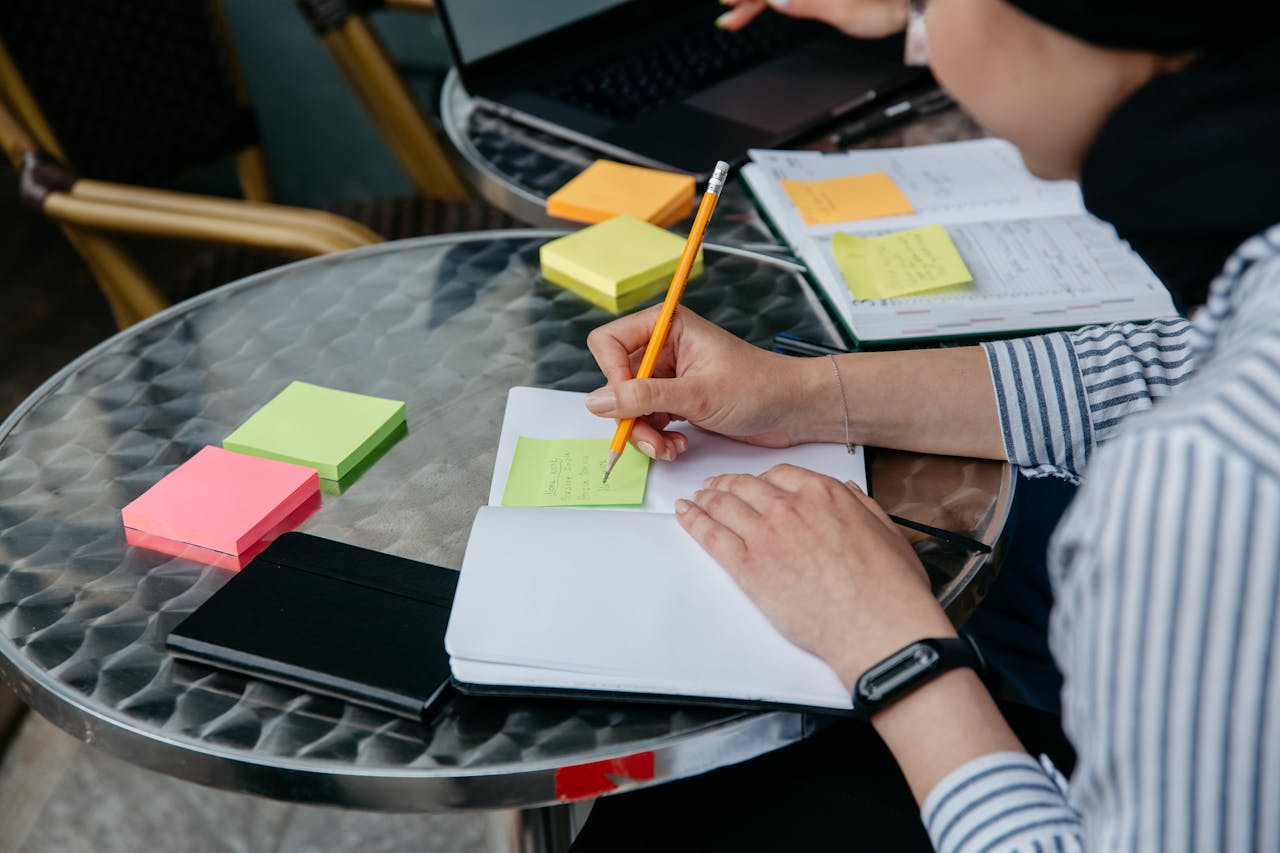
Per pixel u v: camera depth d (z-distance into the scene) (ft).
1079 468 3.02
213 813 4.95
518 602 2.36
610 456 2.77
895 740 2.21
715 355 2.90
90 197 4.94
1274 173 1.87
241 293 3.63
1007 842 2.06
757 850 2.59
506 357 3.31
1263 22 1.81
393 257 3.82
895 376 2.96
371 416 3.00
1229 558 1.60
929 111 4.72
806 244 3.72
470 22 4.70
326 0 5.93
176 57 5.76
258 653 2.30
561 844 3.11
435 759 2.14
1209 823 1.71
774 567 2.38
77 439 2.99
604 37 5.16
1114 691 1.73
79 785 5.06
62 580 2.54
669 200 4.04
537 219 4.17
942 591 2.50
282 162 8.49
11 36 4.98
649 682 2.22
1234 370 1.65
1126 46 1.89
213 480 2.78
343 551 2.57
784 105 4.64
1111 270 3.58
